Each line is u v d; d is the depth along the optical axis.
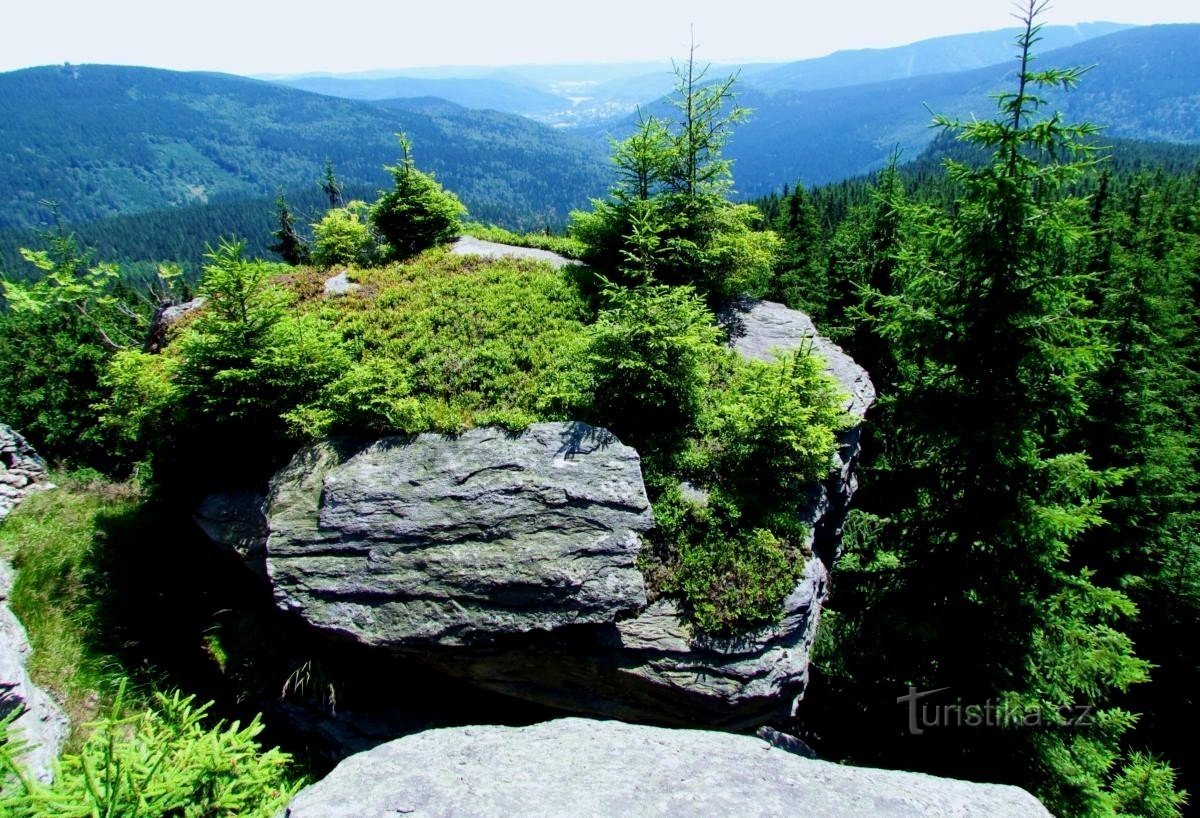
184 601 13.28
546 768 5.89
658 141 15.98
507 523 10.43
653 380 11.49
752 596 9.93
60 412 24.22
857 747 11.70
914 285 9.73
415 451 11.56
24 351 25.09
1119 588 16.95
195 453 13.20
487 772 5.80
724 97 15.79
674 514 10.80
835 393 11.73
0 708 9.76
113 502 15.95
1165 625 17.42
